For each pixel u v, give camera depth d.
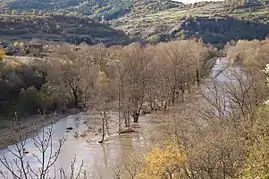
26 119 68.69
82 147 52.00
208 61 110.75
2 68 76.75
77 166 43.69
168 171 30.47
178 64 80.12
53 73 83.75
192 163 27.05
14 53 104.00
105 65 90.06
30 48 110.19
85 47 101.25
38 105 74.25
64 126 65.06
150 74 75.81
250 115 31.20
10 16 164.25
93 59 93.00
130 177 35.81
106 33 177.88
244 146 25.09
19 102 73.31
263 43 122.50
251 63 79.50
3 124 63.41
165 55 82.69
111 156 47.34
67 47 96.38
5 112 69.44
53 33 156.00
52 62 86.19
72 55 91.00
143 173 32.00
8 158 41.81
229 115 37.78
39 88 81.00
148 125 59.97
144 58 77.75
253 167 20.70
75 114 76.00
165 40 193.25
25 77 79.88
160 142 35.44
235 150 24.62
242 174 21.77
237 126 31.84
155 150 32.03
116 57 90.56
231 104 44.38
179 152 30.03
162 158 30.41
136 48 82.12
